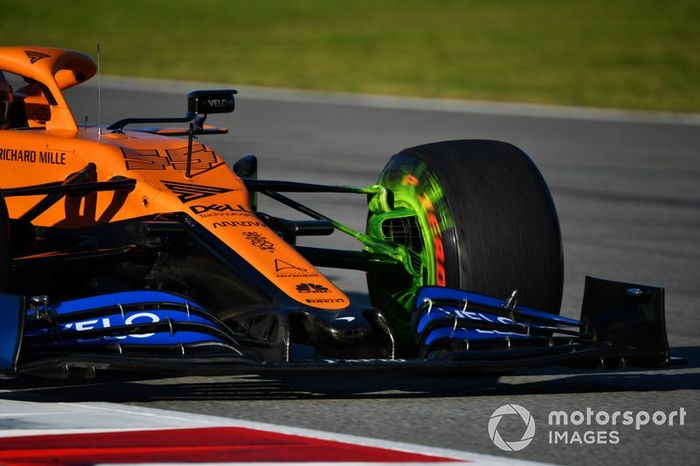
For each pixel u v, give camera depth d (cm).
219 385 1950
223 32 10156
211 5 11600
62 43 9469
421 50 9438
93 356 1605
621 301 1914
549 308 2089
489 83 8225
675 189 4891
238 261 1900
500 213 2075
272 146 5575
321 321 1773
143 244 1986
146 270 2062
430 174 2153
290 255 1941
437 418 1750
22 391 1850
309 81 8175
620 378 2112
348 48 9488
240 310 1856
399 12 11412
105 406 1752
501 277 2041
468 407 1831
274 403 1823
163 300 1794
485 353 1791
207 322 1778
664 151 5906
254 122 6384
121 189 2041
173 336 1727
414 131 6225
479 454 1548
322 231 2198
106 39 9688
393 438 1623
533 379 2088
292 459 1484
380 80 8262
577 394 1956
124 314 1747
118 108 6681
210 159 2197
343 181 4700
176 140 2256
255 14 11150
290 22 10744
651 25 10675
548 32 10312
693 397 1953
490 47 9600
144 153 2150
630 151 5866
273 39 9850
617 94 7975
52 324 1697
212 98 2136
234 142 5656
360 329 1773
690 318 2758
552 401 1895
